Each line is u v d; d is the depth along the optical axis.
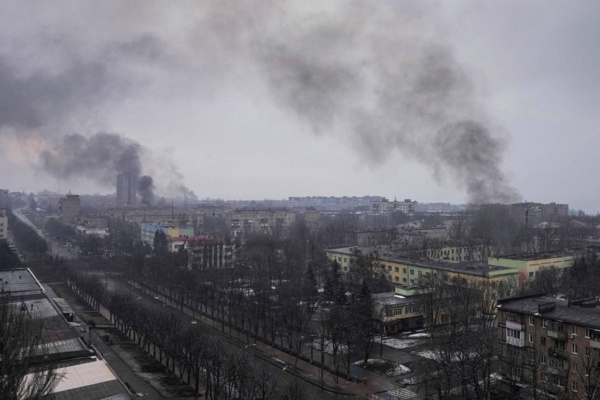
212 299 138.88
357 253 175.00
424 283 124.31
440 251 193.12
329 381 87.75
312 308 127.62
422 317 121.81
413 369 92.56
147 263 185.62
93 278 164.00
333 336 92.50
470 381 78.75
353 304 108.62
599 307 85.62
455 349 79.69
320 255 197.12
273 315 118.94
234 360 83.81
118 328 129.62
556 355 76.69
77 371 68.25
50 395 50.53
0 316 58.16
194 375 88.56
